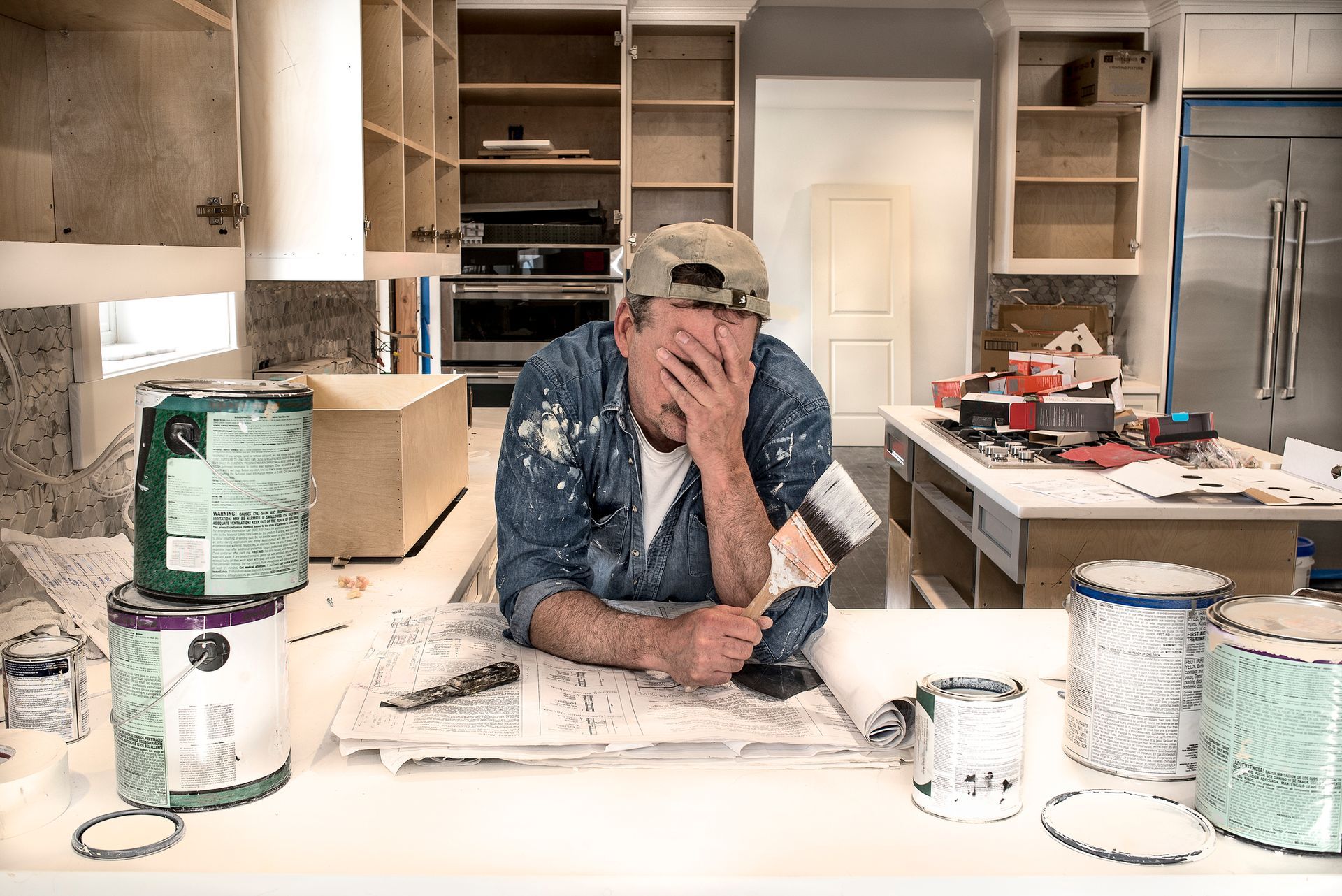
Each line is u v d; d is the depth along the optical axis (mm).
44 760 854
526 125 5355
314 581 1637
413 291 4461
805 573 1028
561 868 776
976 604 2986
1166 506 2352
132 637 851
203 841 813
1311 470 2545
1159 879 767
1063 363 3354
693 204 5625
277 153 2057
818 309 8148
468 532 1973
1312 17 4906
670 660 1078
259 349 2418
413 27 2699
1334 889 766
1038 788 925
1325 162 4969
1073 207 5637
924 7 5590
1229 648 818
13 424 1383
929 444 3258
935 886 762
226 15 1550
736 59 5203
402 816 858
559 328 5027
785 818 859
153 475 885
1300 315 5020
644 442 1261
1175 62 4977
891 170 8281
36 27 1506
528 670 1129
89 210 1572
